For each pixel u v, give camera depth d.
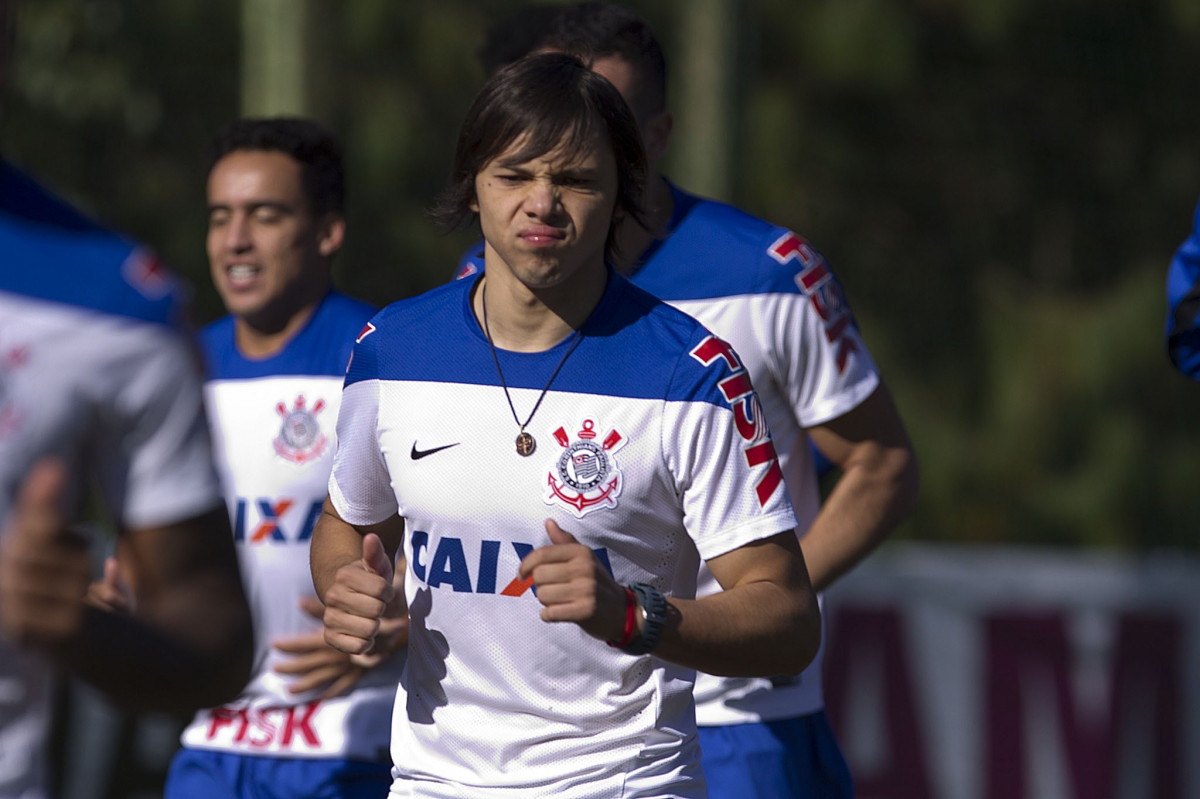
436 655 9.08
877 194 55.69
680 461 8.69
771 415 12.00
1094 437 49.41
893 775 22.72
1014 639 23.06
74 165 46.59
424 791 9.18
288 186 12.99
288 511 12.80
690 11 37.31
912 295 54.75
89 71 43.88
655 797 8.96
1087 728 23.03
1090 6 54.44
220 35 47.47
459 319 9.12
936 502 49.16
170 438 6.03
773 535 8.76
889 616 22.94
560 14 11.81
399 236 48.25
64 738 19.70
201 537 6.15
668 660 8.36
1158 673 23.23
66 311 5.82
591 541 8.72
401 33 48.50
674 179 44.75
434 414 8.93
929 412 50.53
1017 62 54.97
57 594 5.66
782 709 12.19
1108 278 55.81
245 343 13.26
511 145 8.54
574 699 8.84
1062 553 48.72
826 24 50.75
